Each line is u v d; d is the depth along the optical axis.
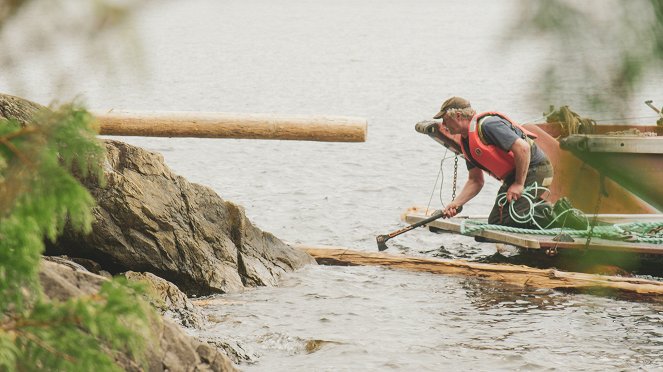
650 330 10.48
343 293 12.16
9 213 2.65
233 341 9.43
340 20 105.94
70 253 11.66
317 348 9.62
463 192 15.09
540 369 9.12
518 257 14.91
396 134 30.22
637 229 14.00
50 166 2.64
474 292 12.31
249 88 46.62
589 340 10.16
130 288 3.19
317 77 51.72
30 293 3.35
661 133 14.11
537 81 1.28
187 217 12.33
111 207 11.66
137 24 1.28
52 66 1.29
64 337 2.85
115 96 1.47
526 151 14.12
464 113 14.53
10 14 1.27
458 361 9.32
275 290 12.27
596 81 1.26
